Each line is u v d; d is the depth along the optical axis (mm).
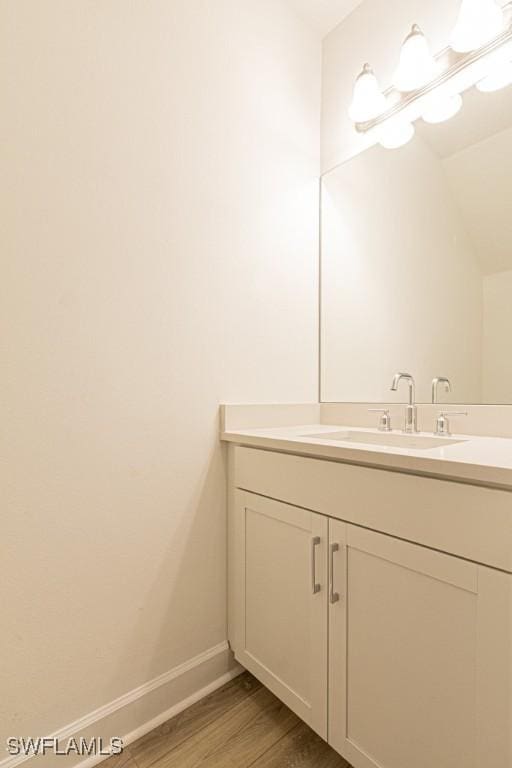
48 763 956
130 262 1121
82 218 1033
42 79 974
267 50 1501
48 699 971
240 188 1401
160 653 1177
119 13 1110
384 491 860
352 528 921
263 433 1311
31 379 953
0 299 911
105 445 1071
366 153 1557
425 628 783
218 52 1344
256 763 1021
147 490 1155
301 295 1620
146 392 1153
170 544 1205
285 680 1096
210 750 1058
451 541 744
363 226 1562
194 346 1268
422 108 1366
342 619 939
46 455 975
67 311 1007
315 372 1672
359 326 1563
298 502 1068
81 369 1029
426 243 1384
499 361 1214
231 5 1387
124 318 1108
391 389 1390
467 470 716
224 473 1350
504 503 671
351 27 1615
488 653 687
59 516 994
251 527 1233
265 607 1172
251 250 1437
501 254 1227
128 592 1113
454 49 1211
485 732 691
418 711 790
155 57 1183
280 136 1541
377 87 1401
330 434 1396
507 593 664
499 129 1230
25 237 944
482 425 1236
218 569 1325
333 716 956
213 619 1309
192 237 1263
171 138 1215
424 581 787
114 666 1081
